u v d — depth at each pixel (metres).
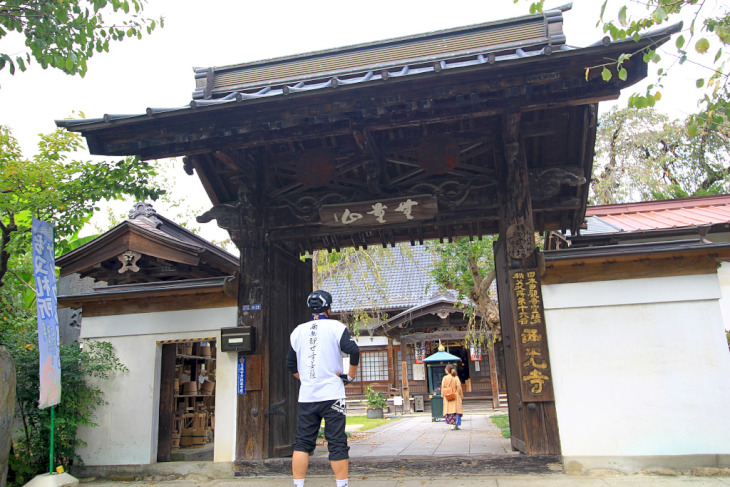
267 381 6.63
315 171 7.07
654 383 5.64
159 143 6.16
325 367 4.18
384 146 7.00
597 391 5.70
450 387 12.45
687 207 11.57
